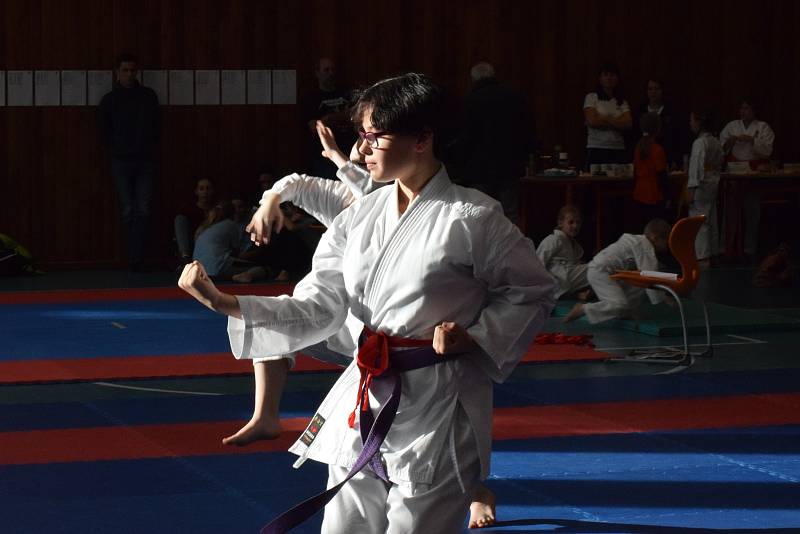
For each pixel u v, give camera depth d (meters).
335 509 4.97
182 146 22.06
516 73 23.80
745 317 15.73
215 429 10.08
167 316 16.25
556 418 10.61
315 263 5.20
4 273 20.50
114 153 21.08
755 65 25.16
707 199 22.06
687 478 8.73
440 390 4.81
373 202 5.03
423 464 4.76
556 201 23.77
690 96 24.84
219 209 20.91
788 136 25.56
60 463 8.98
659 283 13.25
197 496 8.16
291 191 6.20
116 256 21.94
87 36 21.52
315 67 22.36
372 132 4.77
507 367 4.80
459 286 4.84
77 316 16.20
